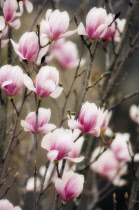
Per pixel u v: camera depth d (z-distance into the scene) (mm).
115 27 2846
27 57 2246
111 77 2941
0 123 2551
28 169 2959
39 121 2252
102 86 2996
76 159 2217
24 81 2193
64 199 2219
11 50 2572
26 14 3162
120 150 3227
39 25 2227
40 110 2264
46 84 2170
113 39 2926
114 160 3254
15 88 2217
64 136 2203
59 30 2275
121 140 3234
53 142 2207
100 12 2264
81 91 3102
